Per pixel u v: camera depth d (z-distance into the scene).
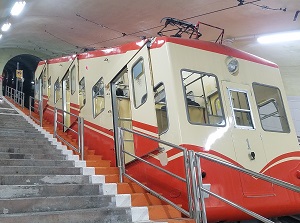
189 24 6.01
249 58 5.71
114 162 6.12
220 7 8.82
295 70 10.04
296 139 5.64
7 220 3.04
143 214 3.89
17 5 10.52
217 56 5.27
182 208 4.00
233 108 5.08
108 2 10.28
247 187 4.52
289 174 5.15
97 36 13.93
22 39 17.38
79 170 5.17
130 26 12.00
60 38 15.67
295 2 7.58
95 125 7.23
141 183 4.65
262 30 9.39
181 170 4.19
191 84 4.91
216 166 4.41
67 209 3.80
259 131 5.18
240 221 4.74
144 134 4.84
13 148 5.77
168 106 4.60
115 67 6.44
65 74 9.73
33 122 10.14
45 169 4.83
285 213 4.83
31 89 24.73
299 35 8.38
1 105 13.79
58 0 10.66
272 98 5.73
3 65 20.47
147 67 5.08
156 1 9.59
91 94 7.60
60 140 7.28
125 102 7.29
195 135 4.45
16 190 3.87
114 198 4.21
